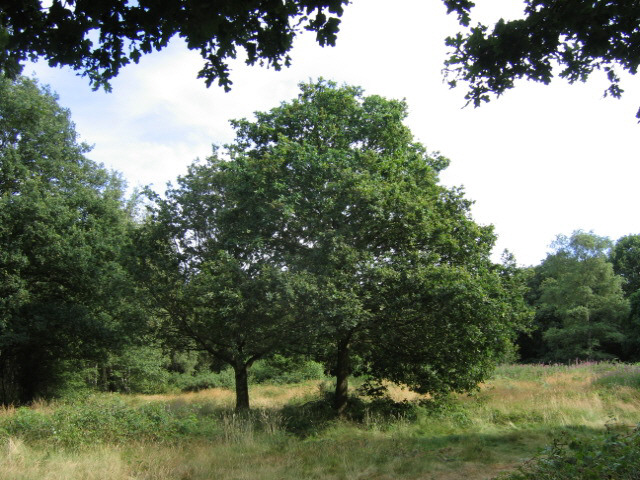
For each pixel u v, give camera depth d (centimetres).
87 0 405
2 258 1747
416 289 1227
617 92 525
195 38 429
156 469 798
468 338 1270
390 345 1462
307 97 1571
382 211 1259
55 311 1895
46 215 1870
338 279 1205
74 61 438
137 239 1552
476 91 543
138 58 443
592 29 479
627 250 5128
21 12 410
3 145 2009
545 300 4678
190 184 1570
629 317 3722
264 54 461
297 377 2964
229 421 1256
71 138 2309
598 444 592
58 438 927
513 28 496
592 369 2373
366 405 1488
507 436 1023
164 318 1588
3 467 753
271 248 1416
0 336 1761
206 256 1501
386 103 1534
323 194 1310
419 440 1050
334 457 898
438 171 1673
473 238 1428
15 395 2094
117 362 2556
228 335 1452
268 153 1428
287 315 1352
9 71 436
